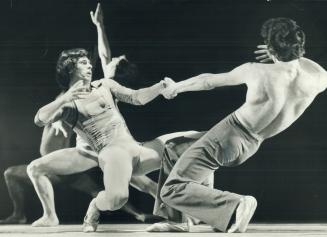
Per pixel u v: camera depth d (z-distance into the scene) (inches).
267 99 278.1
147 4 288.0
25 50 285.6
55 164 278.5
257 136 278.2
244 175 276.8
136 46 285.9
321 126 279.0
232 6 287.1
